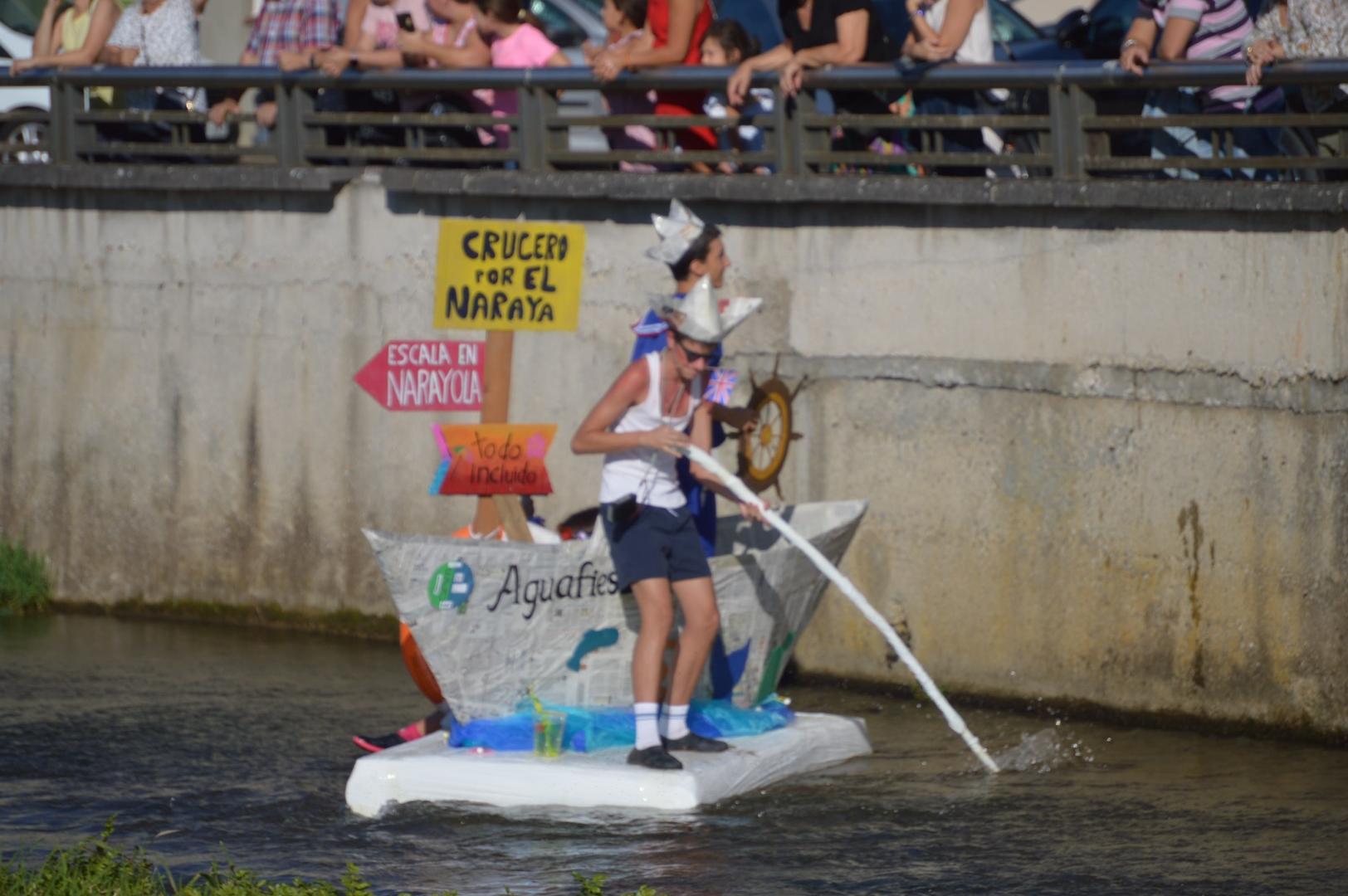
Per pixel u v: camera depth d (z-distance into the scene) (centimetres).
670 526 2069
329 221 3097
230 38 4809
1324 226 2262
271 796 2125
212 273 3209
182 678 2802
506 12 3028
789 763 2181
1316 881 1783
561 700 2152
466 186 2925
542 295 2295
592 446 2041
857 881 1772
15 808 2080
